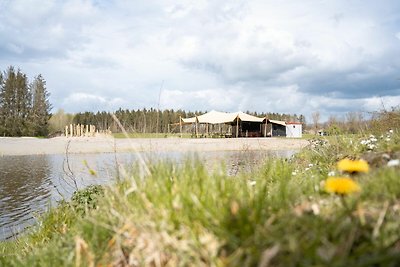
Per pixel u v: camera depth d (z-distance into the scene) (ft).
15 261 9.43
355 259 4.64
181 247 5.62
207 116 169.58
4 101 196.44
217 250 5.35
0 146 104.99
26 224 25.34
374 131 22.20
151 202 6.81
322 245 4.87
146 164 8.70
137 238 6.57
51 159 78.23
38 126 201.57
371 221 5.33
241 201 6.11
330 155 20.07
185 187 6.67
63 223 14.08
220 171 7.57
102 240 7.53
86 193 16.37
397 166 7.91
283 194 6.84
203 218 5.84
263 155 23.04
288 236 4.96
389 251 4.61
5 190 41.55
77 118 200.23
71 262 7.04
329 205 6.27
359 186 6.44
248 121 169.89
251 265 4.96
